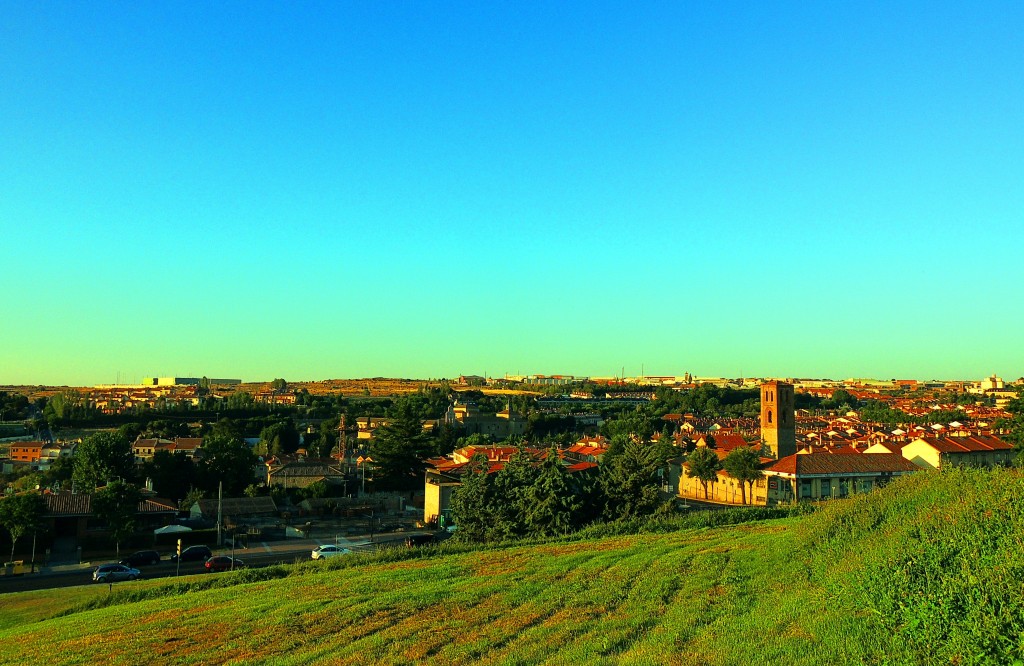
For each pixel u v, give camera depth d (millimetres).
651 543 36188
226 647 21547
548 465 52062
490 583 27859
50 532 62844
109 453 92000
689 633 17688
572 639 18828
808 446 112062
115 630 25922
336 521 77500
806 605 18375
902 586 14805
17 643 26047
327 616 24281
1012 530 14766
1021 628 11805
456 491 53781
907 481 25484
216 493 89750
